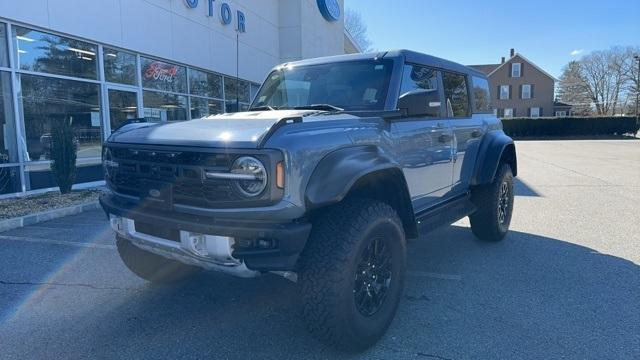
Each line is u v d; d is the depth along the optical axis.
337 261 2.93
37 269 4.92
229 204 2.84
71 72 10.27
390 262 3.40
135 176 3.31
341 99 4.18
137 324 3.66
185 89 13.98
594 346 3.29
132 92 11.92
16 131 9.19
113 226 3.59
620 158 19.23
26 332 3.52
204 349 3.27
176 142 3.08
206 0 14.57
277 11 19.78
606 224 7.06
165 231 3.16
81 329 3.57
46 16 9.48
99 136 11.05
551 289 4.37
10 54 8.97
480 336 3.45
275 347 3.29
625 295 4.22
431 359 3.13
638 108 53.09
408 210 3.67
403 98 3.98
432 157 4.34
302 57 20.03
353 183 2.98
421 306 3.98
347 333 3.03
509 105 67.94
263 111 4.09
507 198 6.07
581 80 78.81
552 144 31.00
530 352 3.22
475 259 5.32
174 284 4.48
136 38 11.81
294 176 2.79
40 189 9.66
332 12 23.44
